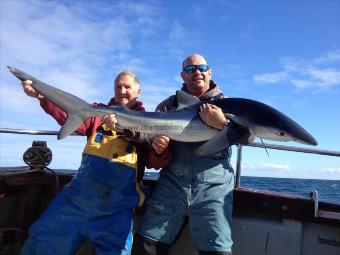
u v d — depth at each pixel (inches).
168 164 65.8
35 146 74.9
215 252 59.1
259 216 69.1
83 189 61.7
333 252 64.5
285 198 66.2
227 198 63.0
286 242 66.2
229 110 61.7
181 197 62.9
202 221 61.3
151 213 64.3
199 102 65.4
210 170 63.0
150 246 62.5
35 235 62.1
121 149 64.0
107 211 61.3
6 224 72.2
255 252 67.6
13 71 59.4
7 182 67.8
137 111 65.6
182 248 69.7
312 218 64.5
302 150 68.4
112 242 60.5
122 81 70.2
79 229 61.3
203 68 70.2
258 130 59.6
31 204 72.5
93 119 66.9
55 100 61.5
